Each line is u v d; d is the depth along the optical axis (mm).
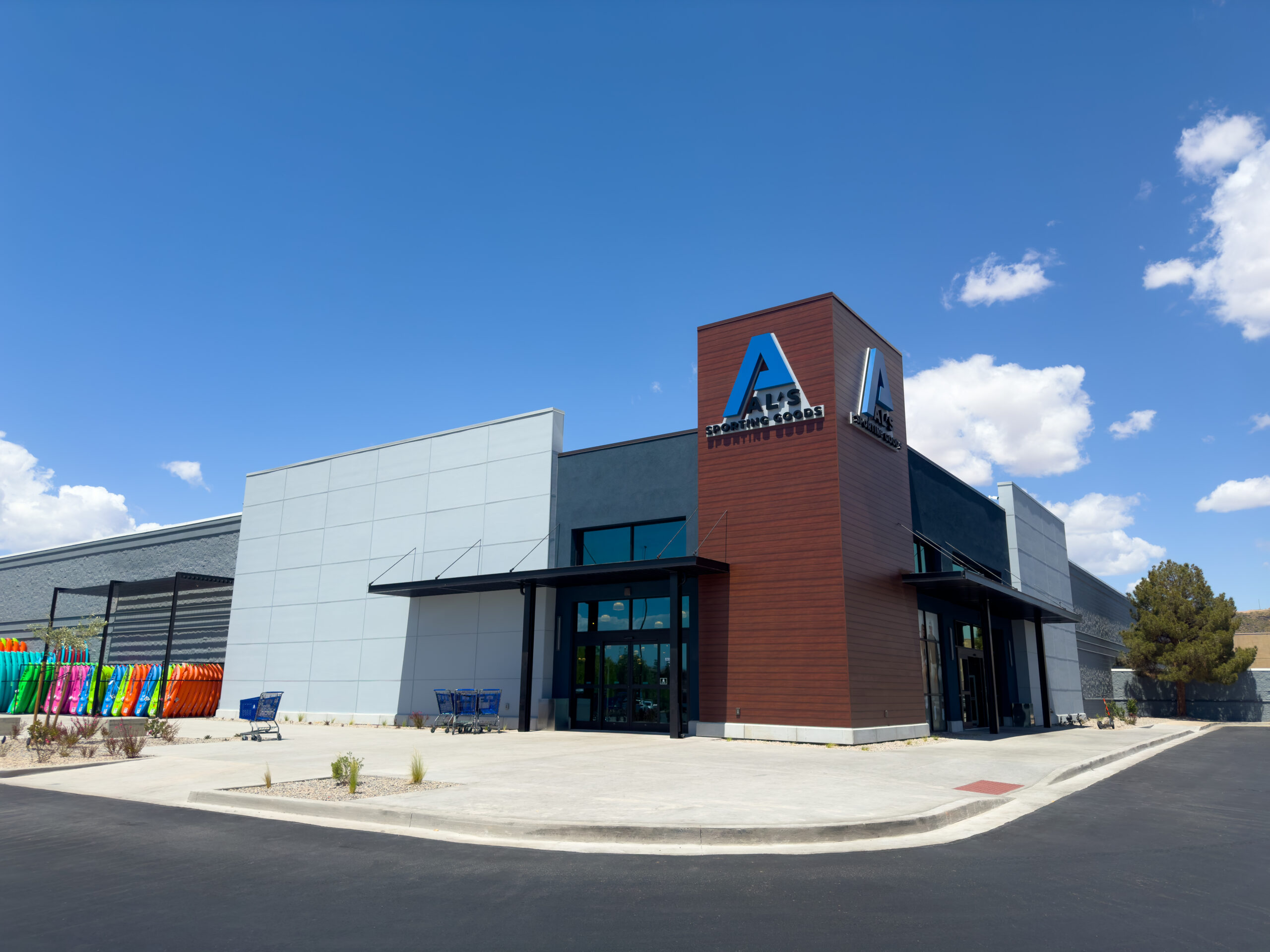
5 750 16609
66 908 5953
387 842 8125
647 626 21328
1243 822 9883
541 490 23750
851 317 20984
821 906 5969
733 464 20641
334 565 27516
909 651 21219
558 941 5207
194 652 33062
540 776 11891
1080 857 7680
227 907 5949
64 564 41281
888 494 21484
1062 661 35000
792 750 16453
